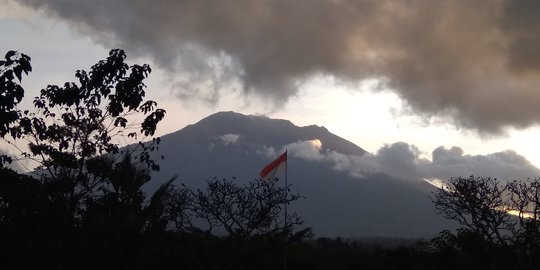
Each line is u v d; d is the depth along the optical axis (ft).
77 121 36.70
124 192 39.29
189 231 66.85
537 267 58.95
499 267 61.05
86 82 36.65
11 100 27.30
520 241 60.13
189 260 61.67
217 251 67.31
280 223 70.69
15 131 34.88
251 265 73.67
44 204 35.50
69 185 36.47
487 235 61.87
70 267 35.19
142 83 36.88
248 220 67.82
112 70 36.35
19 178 36.55
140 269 40.14
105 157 38.17
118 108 36.81
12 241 34.60
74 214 36.52
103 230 36.32
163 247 50.98
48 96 36.37
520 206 61.26
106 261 36.68
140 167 41.24
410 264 95.30
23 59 27.48
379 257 110.73
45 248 34.78
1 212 35.24
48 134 35.91
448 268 69.82
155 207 43.27
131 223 38.68
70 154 36.50
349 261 106.01
